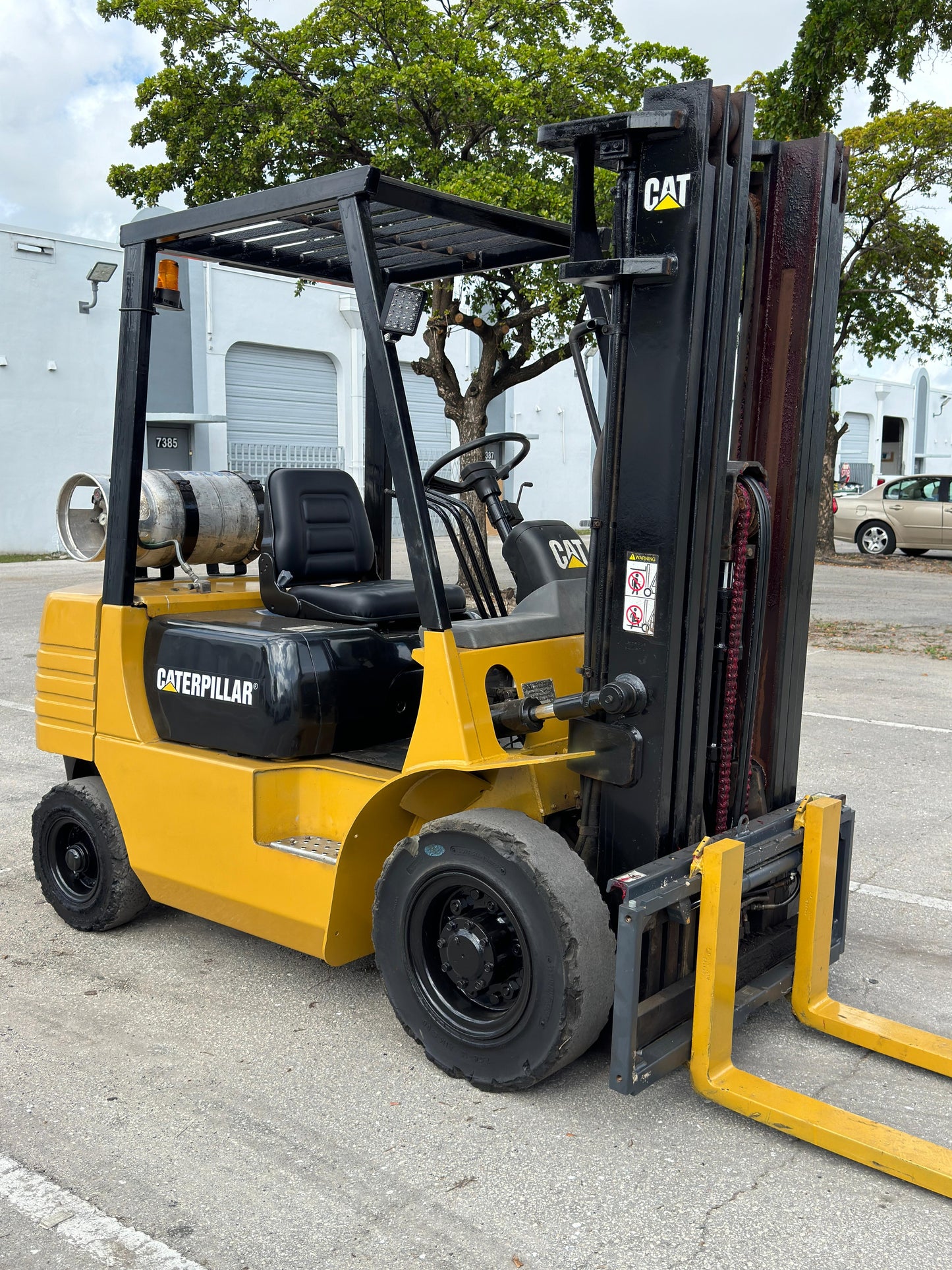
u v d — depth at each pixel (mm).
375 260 3004
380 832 3229
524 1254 2371
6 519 18938
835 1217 2514
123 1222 2477
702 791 3078
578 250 2934
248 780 3375
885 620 12438
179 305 3742
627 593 2918
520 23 11031
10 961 3922
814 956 3344
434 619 2975
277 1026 3430
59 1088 3053
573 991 2754
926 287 18594
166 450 20375
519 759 2957
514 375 12188
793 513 3234
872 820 5453
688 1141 2811
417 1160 2713
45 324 18938
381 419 3025
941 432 47562
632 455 2871
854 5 11680
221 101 10867
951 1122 2904
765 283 3213
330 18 10609
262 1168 2680
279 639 3420
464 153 11031
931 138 16453
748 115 2748
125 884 3979
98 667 3910
